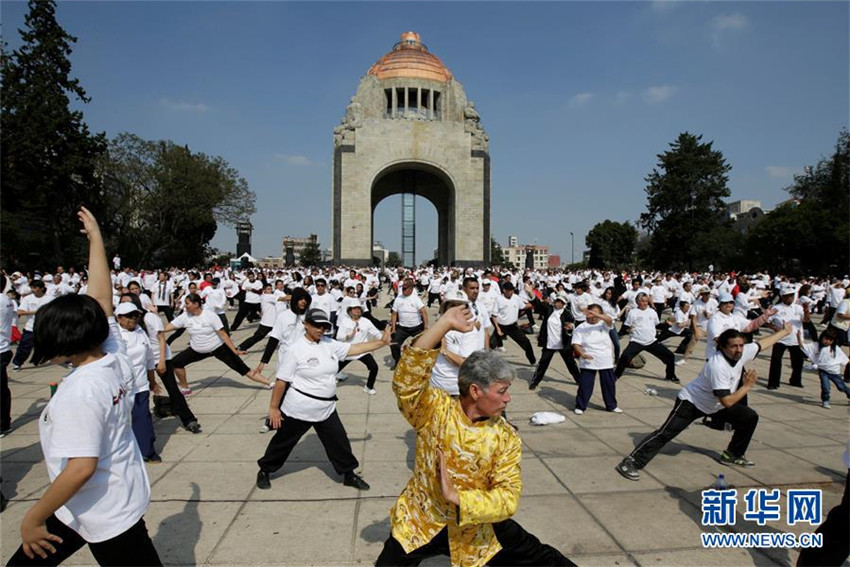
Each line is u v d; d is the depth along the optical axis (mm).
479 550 2619
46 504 2109
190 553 3656
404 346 2643
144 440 5316
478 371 2506
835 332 7820
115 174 41938
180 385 7941
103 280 3322
